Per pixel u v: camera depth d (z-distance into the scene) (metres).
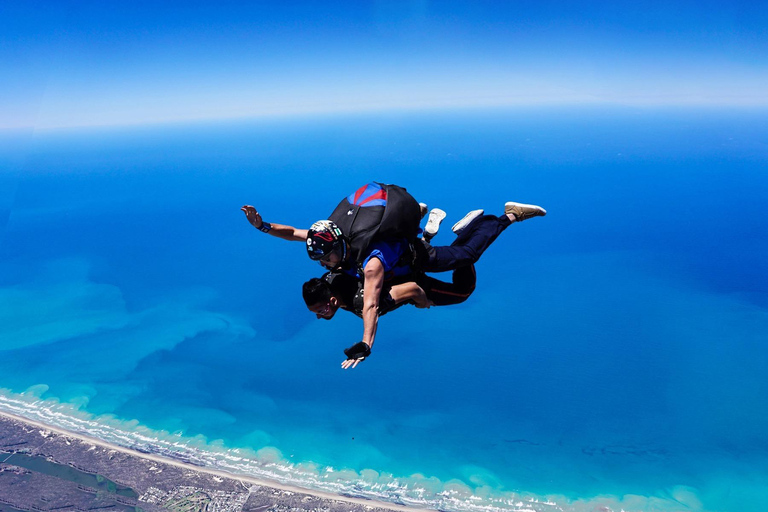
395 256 4.15
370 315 3.86
